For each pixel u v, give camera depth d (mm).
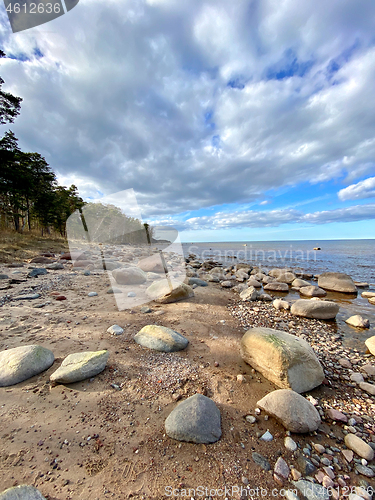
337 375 2973
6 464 1419
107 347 2969
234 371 2750
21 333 3223
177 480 1428
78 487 1326
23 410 1868
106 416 1887
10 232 17156
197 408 1888
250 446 1724
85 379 2318
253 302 6133
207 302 5539
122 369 2547
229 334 3832
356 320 4922
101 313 4129
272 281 9367
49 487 1308
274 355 2561
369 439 1919
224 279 9492
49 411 1882
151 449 1628
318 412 2225
